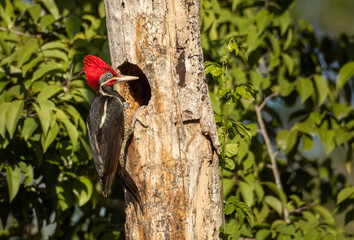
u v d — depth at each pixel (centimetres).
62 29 1166
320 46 1330
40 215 1192
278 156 1324
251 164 1114
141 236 823
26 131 971
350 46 1329
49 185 1050
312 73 1270
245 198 1087
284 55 1200
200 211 814
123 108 922
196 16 840
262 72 1255
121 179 853
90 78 980
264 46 1220
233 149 910
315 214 1220
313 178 1293
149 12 834
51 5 1184
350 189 1092
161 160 819
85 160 1102
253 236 1126
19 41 1096
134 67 873
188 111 813
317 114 1195
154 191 819
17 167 1023
